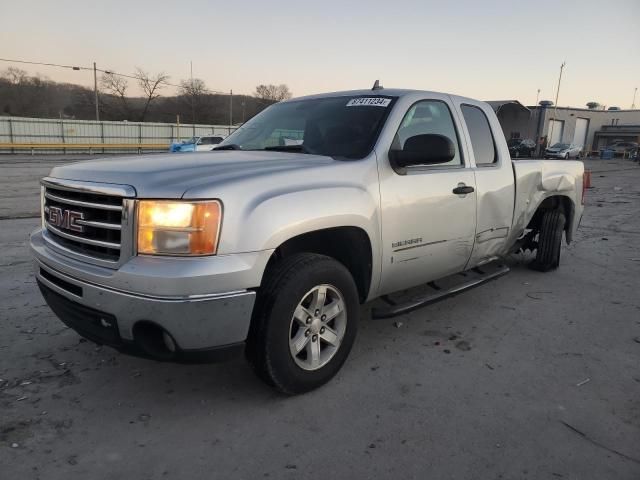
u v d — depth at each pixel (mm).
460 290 4344
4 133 38000
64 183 3000
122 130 43438
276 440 2742
